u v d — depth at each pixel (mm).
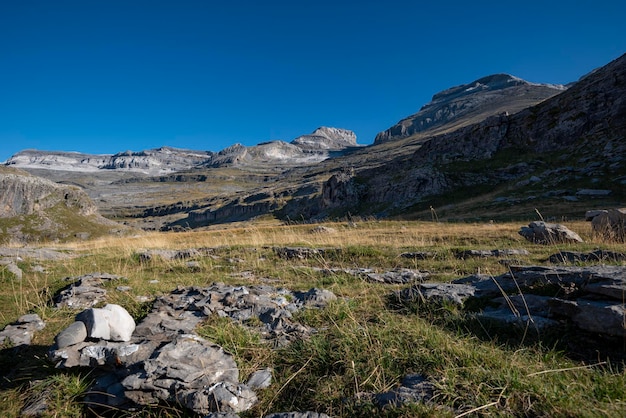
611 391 3322
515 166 57312
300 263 11562
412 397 3340
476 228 21000
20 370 4527
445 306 5699
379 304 6289
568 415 3018
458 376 3584
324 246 13789
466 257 11312
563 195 39656
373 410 3279
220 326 5129
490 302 5895
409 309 5930
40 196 123938
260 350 4586
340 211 76938
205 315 5789
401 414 3143
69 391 3943
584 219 25844
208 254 13586
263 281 8758
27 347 5148
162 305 6270
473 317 5215
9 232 108938
